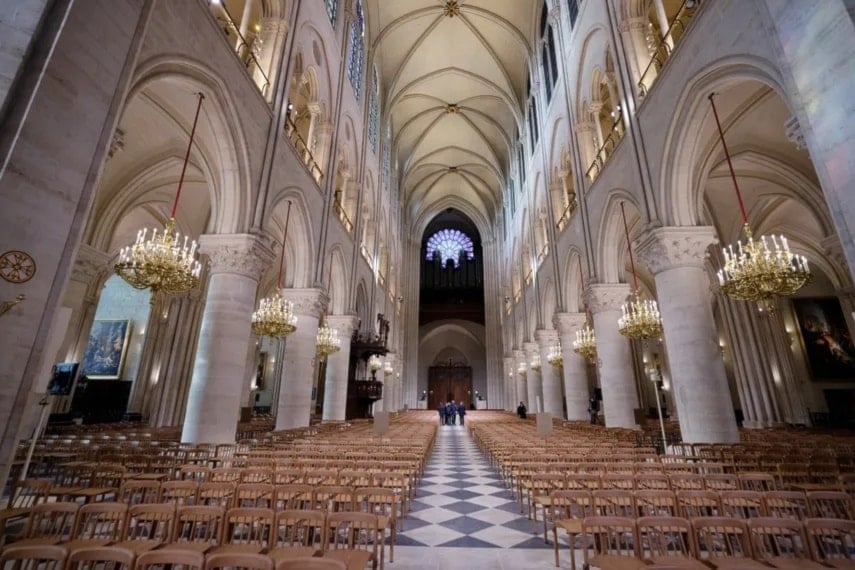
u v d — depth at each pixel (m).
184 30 7.16
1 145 3.65
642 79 10.70
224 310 8.87
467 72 26.78
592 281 13.62
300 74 12.73
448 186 39.84
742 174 13.73
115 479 6.06
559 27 17.83
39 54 3.98
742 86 8.21
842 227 3.93
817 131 4.18
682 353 8.40
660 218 9.42
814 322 20.08
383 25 23.36
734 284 7.82
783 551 4.48
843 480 4.95
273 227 14.20
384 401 25.69
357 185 19.94
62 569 2.50
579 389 16.34
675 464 6.17
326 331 15.25
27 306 3.75
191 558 2.47
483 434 12.87
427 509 6.42
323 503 4.45
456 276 46.59
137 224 17.58
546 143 20.11
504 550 4.66
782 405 17.58
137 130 12.12
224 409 8.54
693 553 3.27
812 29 4.24
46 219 3.93
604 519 3.39
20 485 4.42
